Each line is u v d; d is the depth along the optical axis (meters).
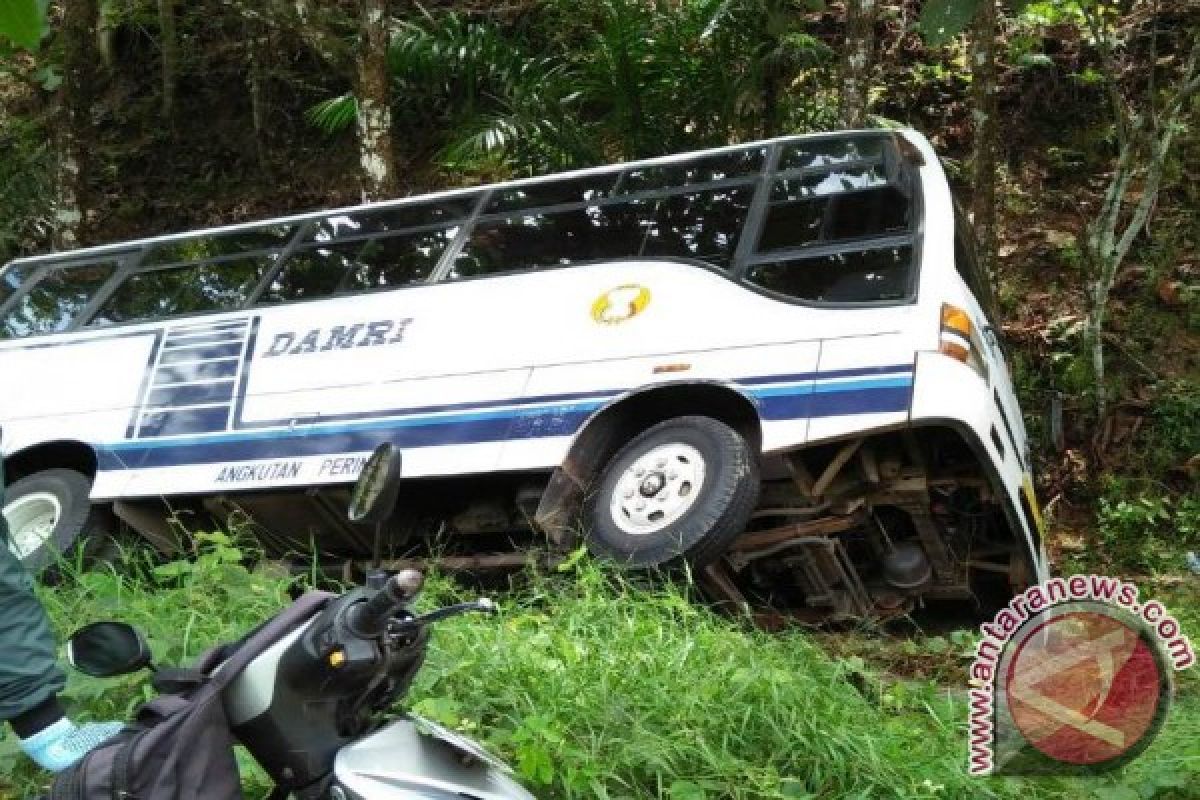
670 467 6.40
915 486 6.40
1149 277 11.05
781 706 4.60
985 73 10.01
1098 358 9.95
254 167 14.97
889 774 4.47
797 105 11.28
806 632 6.85
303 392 7.53
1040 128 12.65
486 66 11.56
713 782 4.28
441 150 12.82
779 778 4.29
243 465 7.54
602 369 6.79
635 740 4.34
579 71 11.48
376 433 7.23
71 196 11.97
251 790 3.86
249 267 8.27
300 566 7.57
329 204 14.27
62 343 8.48
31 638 3.16
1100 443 9.92
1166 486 9.69
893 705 5.23
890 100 13.16
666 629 5.32
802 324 6.48
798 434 6.26
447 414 7.08
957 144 12.80
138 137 15.45
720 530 6.11
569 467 6.66
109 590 5.55
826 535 6.49
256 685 2.97
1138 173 11.98
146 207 14.98
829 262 6.62
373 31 9.87
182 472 7.70
